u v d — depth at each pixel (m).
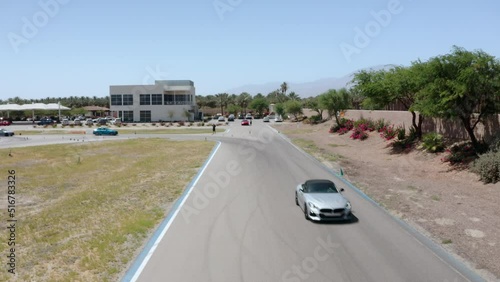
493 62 22.64
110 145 45.12
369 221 13.95
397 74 33.81
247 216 14.65
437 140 28.66
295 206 16.22
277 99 161.00
